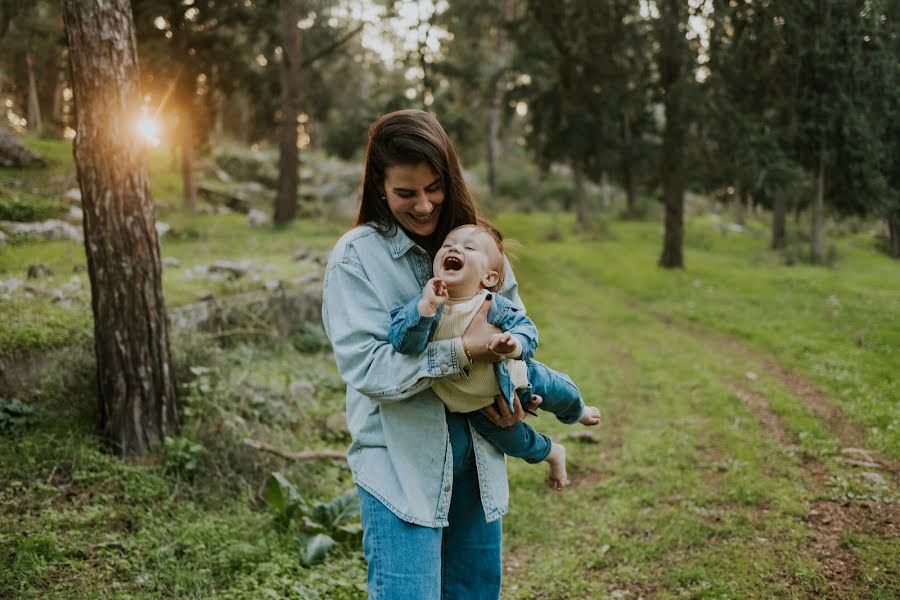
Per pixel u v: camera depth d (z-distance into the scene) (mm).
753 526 3861
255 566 3336
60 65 20547
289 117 17125
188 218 15008
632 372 7637
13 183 12586
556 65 19547
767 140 10883
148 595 2973
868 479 4395
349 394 2055
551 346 8750
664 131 14922
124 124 4113
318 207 21734
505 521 4121
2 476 3793
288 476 4398
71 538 3338
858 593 3092
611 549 3730
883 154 7629
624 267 15562
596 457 5227
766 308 10617
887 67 7262
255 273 8836
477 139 31250
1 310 5523
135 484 3885
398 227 1968
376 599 1805
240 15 16578
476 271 1854
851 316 9469
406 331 1704
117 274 4164
